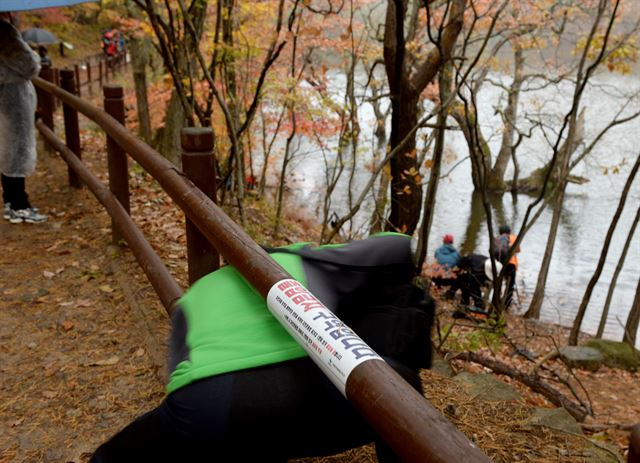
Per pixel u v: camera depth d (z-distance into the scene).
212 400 1.59
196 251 3.15
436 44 6.61
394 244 1.93
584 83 8.48
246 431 1.60
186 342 1.75
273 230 9.45
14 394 3.30
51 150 8.27
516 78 17.61
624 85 24.00
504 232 10.88
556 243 17.73
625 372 8.99
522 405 3.37
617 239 18.08
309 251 1.91
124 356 3.65
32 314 4.16
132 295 4.30
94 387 3.35
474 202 21.23
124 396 3.27
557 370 8.73
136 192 7.34
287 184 18.30
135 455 1.70
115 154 4.80
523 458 2.90
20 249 5.26
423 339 1.88
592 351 9.19
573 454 2.96
